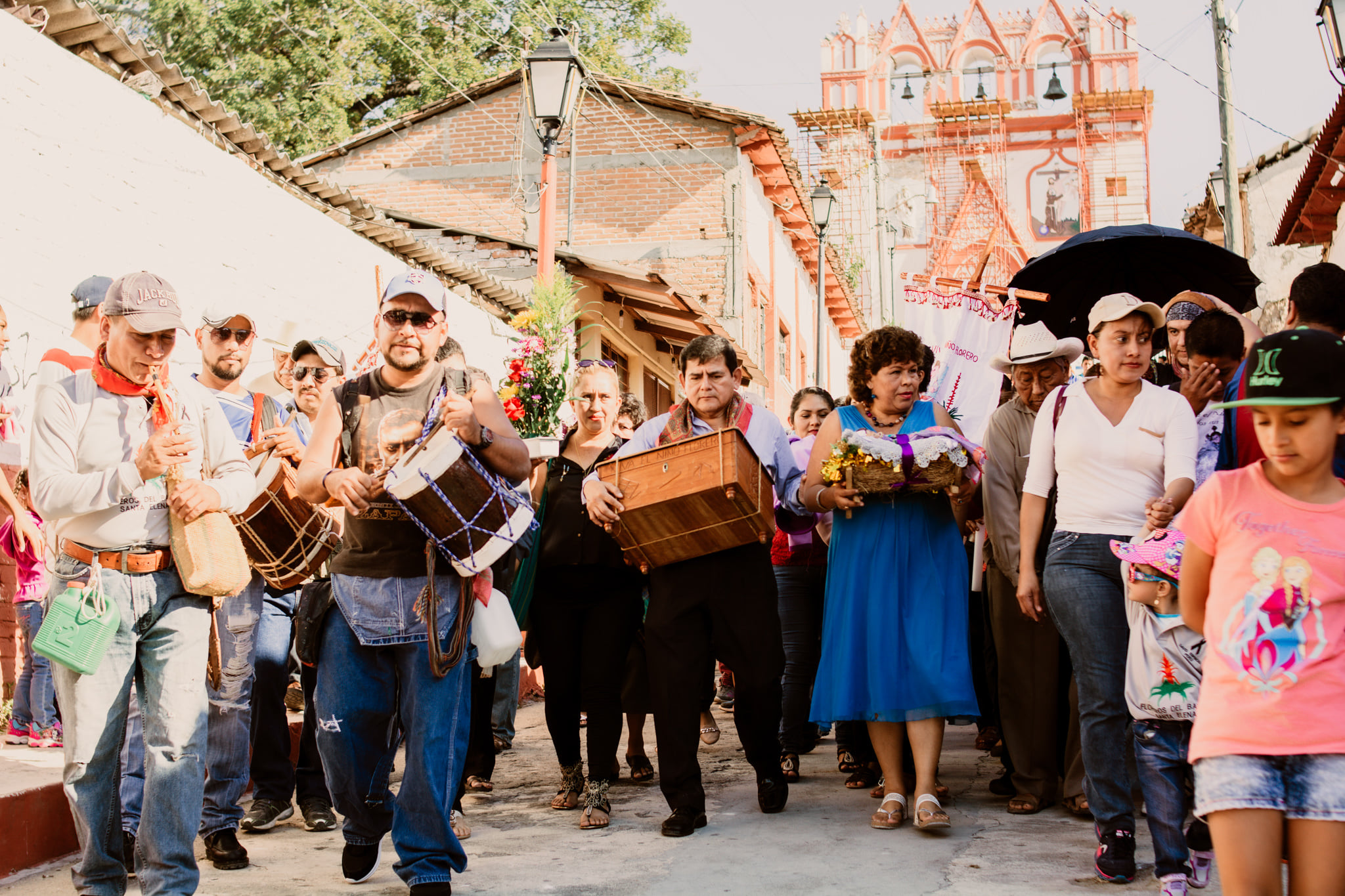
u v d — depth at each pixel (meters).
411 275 4.11
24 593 5.94
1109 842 4.18
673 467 5.04
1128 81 50.91
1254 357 2.87
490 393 4.24
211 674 4.02
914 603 5.09
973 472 5.12
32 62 7.04
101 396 3.84
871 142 45.38
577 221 19.52
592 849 4.79
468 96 20.34
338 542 4.72
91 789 3.71
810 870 4.35
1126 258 7.05
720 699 9.49
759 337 20.95
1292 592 2.82
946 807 5.59
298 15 27.52
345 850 4.25
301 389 5.64
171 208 8.20
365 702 4.08
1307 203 13.73
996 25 52.91
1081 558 4.44
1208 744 2.85
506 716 7.48
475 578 4.09
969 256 50.00
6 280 6.76
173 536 3.74
